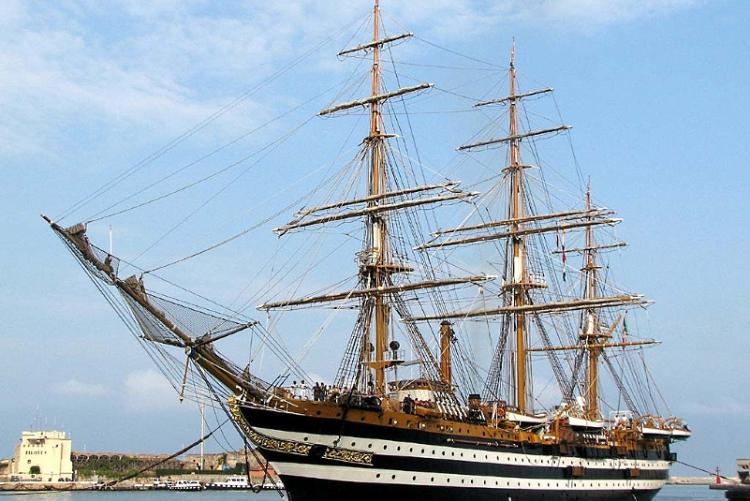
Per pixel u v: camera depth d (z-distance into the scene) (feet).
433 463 218.38
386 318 258.57
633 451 338.75
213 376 201.98
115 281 192.75
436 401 243.60
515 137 362.12
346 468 203.00
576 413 329.52
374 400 208.64
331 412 200.13
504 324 344.49
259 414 199.31
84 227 191.62
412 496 213.87
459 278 265.13
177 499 606.55
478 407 266.16
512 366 339.57
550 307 343.67
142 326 195.93
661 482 368.27
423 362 258.98
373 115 277.03
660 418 382.83
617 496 321.73
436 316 341.21
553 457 274.36
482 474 235.20
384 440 207.92
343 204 269.03
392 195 267.59
